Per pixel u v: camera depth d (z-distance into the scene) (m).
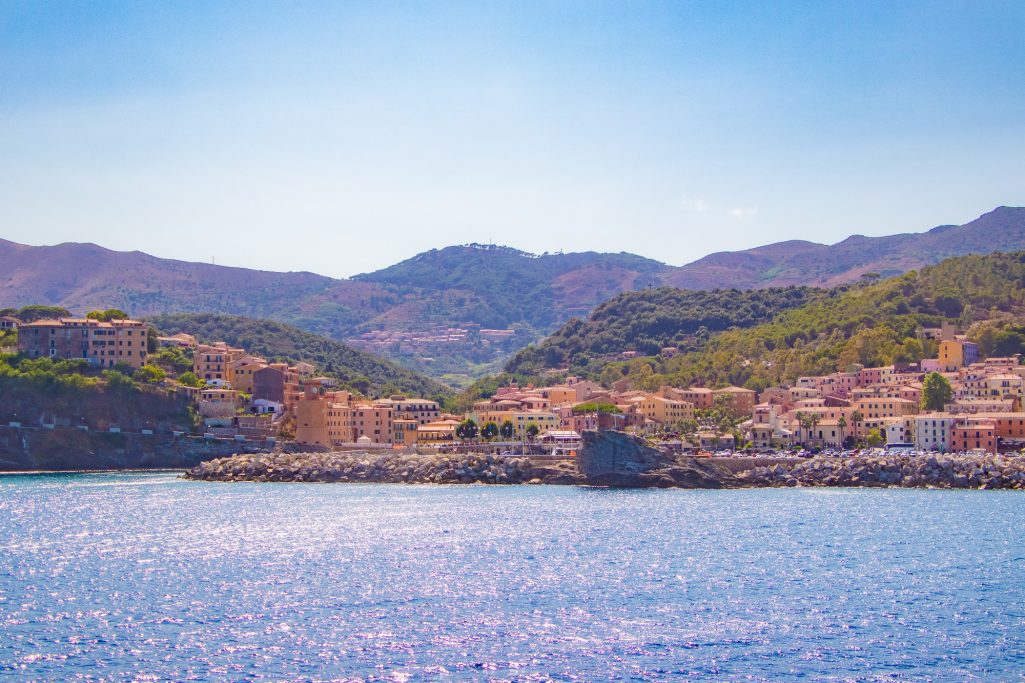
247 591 161.12
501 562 186.38
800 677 119.69
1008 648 130.38
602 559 189.38
